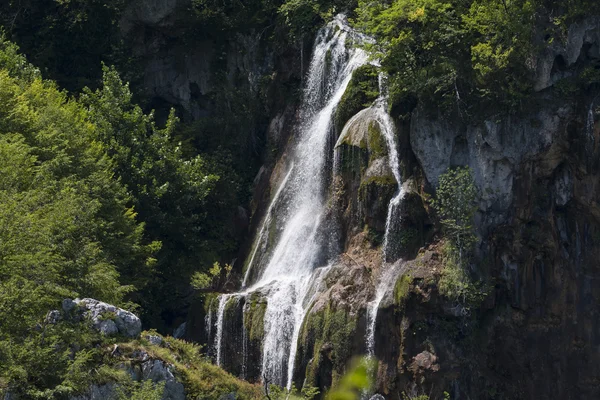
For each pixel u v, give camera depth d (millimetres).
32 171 62344
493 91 67688
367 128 71562
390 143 70688
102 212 67500
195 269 75375
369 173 70438
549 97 67500
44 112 68812
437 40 69000
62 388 51719
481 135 67750
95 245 62375
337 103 75188
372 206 69812
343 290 68000
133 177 74562
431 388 64500
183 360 58750
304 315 68875
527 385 67000
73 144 68438
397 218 68750
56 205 60031
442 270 66062
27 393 51500
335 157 72688
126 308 62500
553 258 67375
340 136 73438
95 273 59344
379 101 72375
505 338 67062
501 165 67688
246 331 70312
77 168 67375
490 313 67000
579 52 67562
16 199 57938
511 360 67000
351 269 68938
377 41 71750
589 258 67562
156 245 70500
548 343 67188
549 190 67812
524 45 67125
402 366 65188
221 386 58375
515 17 67188
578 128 67125
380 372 65750
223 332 70750
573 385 67000
